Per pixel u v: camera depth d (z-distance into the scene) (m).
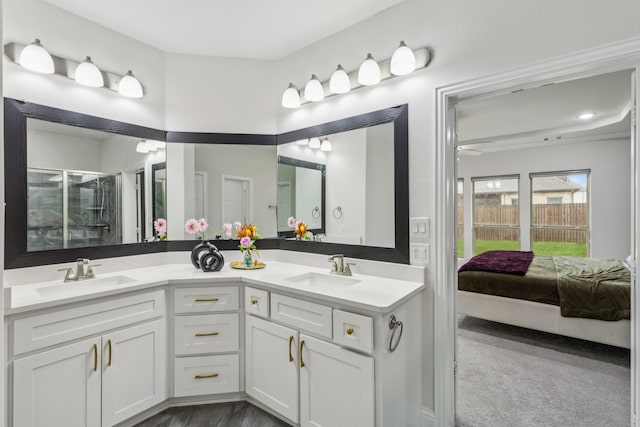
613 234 4.66
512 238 5.63
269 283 1.84
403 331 1.61
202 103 2.55
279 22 2.14
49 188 1.95
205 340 1.99
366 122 2.08
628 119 3.52
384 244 1.99
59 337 1.54
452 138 1.84
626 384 2.24
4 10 1.77
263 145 2.63
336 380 1.56
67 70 1.98
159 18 2.09
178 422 1.86
